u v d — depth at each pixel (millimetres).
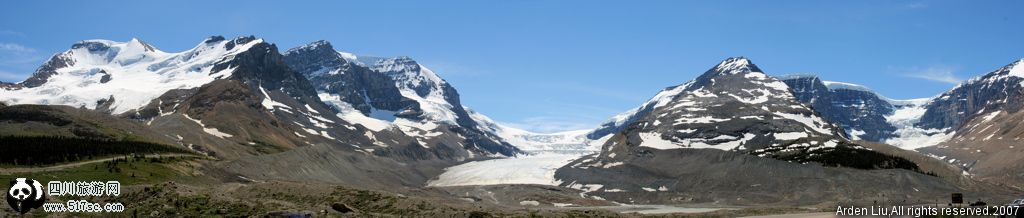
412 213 129625
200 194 128000
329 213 121688
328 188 151000
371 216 122500
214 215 113750
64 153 198250
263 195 152500
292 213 113938
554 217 139375
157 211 115125
